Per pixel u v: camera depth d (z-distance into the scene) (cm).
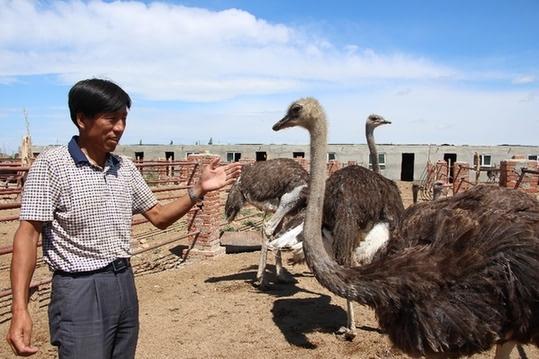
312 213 353
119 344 271
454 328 308
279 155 3588
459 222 350
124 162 279
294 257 519
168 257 873
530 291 311
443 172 2130
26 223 238
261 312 596
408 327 323
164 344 504
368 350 488
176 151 3731
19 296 229
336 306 619
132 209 284
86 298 249
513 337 329
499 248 321
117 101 249
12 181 1294
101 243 252
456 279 319
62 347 251
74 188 245
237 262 842
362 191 489
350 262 478
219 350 491
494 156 3441
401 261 333
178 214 294
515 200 378
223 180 295
